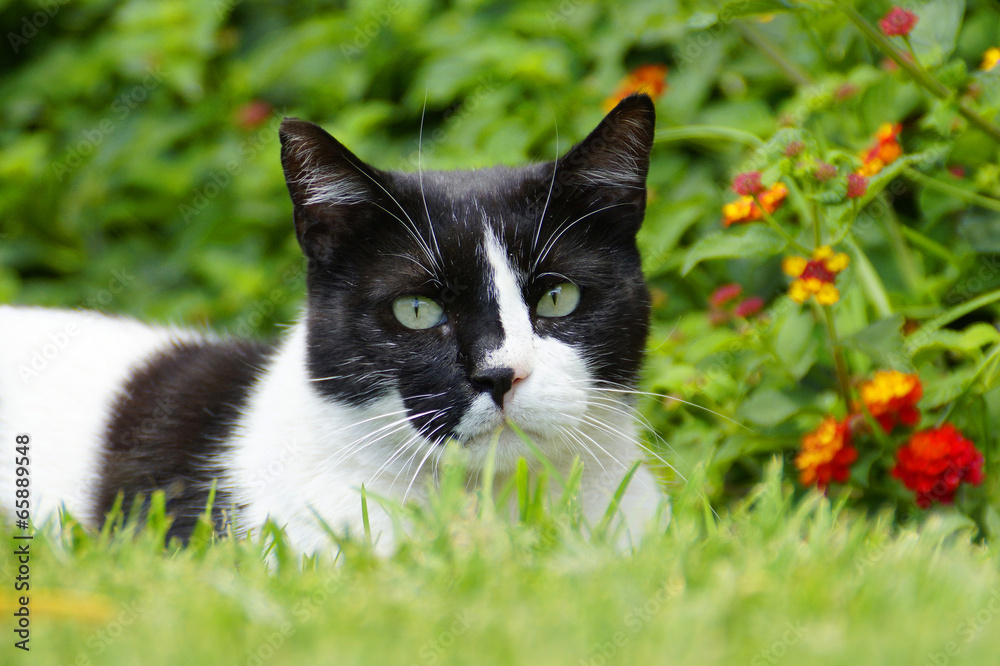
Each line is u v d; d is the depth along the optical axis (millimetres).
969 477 3049
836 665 1735
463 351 2635
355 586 2039
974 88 3176
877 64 3953
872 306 3779
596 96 4688
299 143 2756
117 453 3131
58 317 3625
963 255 3576
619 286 2850
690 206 4164
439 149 4746
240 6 5969
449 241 2680
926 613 1943
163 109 5668
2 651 1767
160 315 5051
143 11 5461
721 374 3500
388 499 2490
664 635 1816
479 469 2729
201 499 2891
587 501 2807
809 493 3195
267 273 5121
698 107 4543
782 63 3971
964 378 3125
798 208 3725
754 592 1958
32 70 5973
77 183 5621
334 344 2762
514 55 4691
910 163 3252
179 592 1997
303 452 2750
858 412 3314
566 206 2795
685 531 2355
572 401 2670
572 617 1877
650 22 4598
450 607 1920
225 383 3180
